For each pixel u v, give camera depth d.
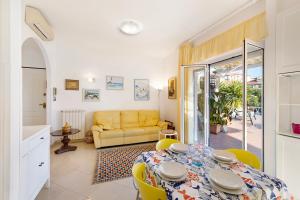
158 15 2.55
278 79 1.91
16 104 1.24
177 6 2.29
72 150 3.51
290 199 1.27
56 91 4.05
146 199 1.05
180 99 3.70
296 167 1.72
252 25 2.19
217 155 1.46
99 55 4.50
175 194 0.94
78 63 4.28
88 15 2.57
